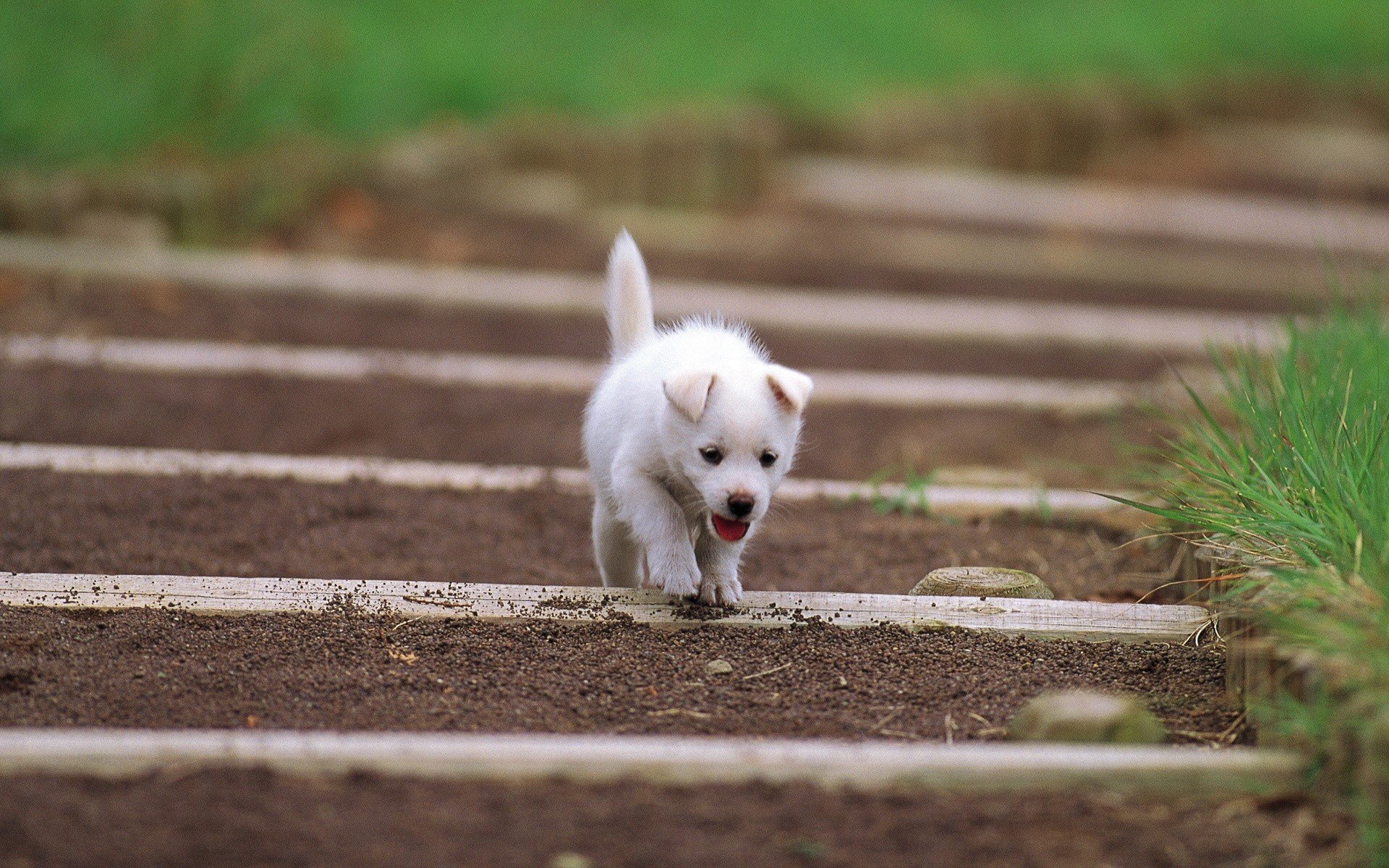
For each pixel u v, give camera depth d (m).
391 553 8.95
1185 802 5.41
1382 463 6.90
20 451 10.11
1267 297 18.84
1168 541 8.80
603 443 8.30
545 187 19.73
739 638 7.29
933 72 28.41
